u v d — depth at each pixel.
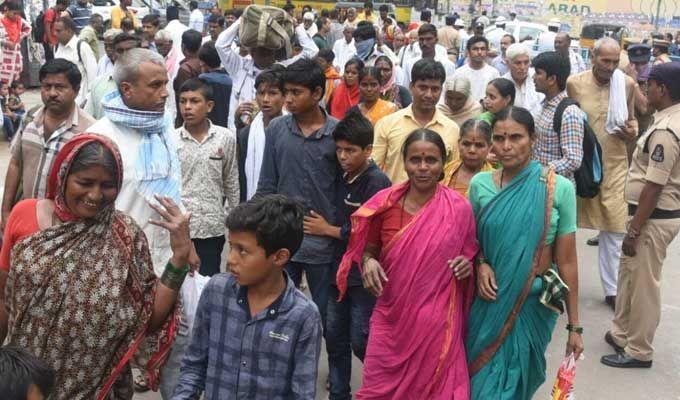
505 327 3.25
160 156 3.45
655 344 5.40
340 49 12.97
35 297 2.49
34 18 16.39
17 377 1.95
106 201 2.50
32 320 2.51
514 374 3.25
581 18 31.38
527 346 3.27
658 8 30.44
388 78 7.48
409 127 4.80
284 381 2.46
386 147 4.90
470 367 3.33
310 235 3.89
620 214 5.88
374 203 3.33
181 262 2.67
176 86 7.60
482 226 3.28
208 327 2.58
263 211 2.39
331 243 3.90
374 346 3.29
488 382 3.25
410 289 3.19
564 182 3.25
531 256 3.19
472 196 3.39
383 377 3.27
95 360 2.56
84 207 2.47
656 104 4.54
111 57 7.71
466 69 8.06
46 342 2.51
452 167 4.24
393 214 3.33
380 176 3.87
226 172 4.75
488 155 4.15
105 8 19.56
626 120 5.93
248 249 2.40
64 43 9.97
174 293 2.69
